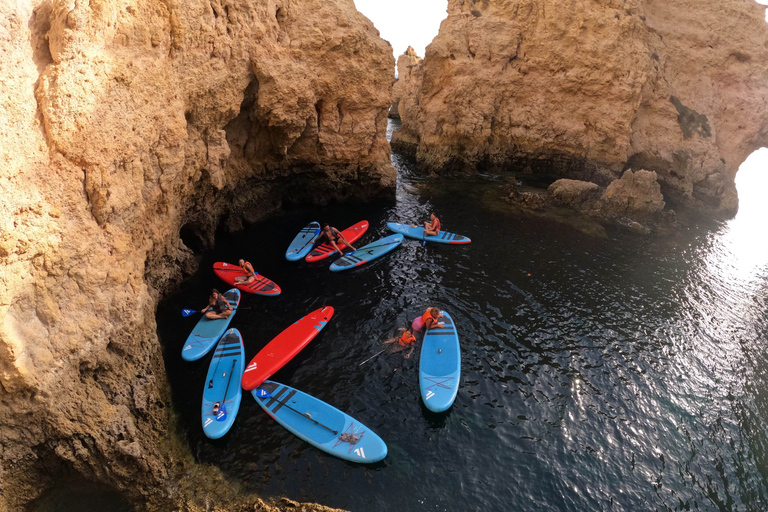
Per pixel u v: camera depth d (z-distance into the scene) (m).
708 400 10.80
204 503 7.68
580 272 16.08
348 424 9.34
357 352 11.59
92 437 7.16
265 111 15.80
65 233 7.17
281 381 10.51
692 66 24.77
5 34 6.70
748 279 16.72
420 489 8.27
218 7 13.02
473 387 10.66
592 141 25.17
